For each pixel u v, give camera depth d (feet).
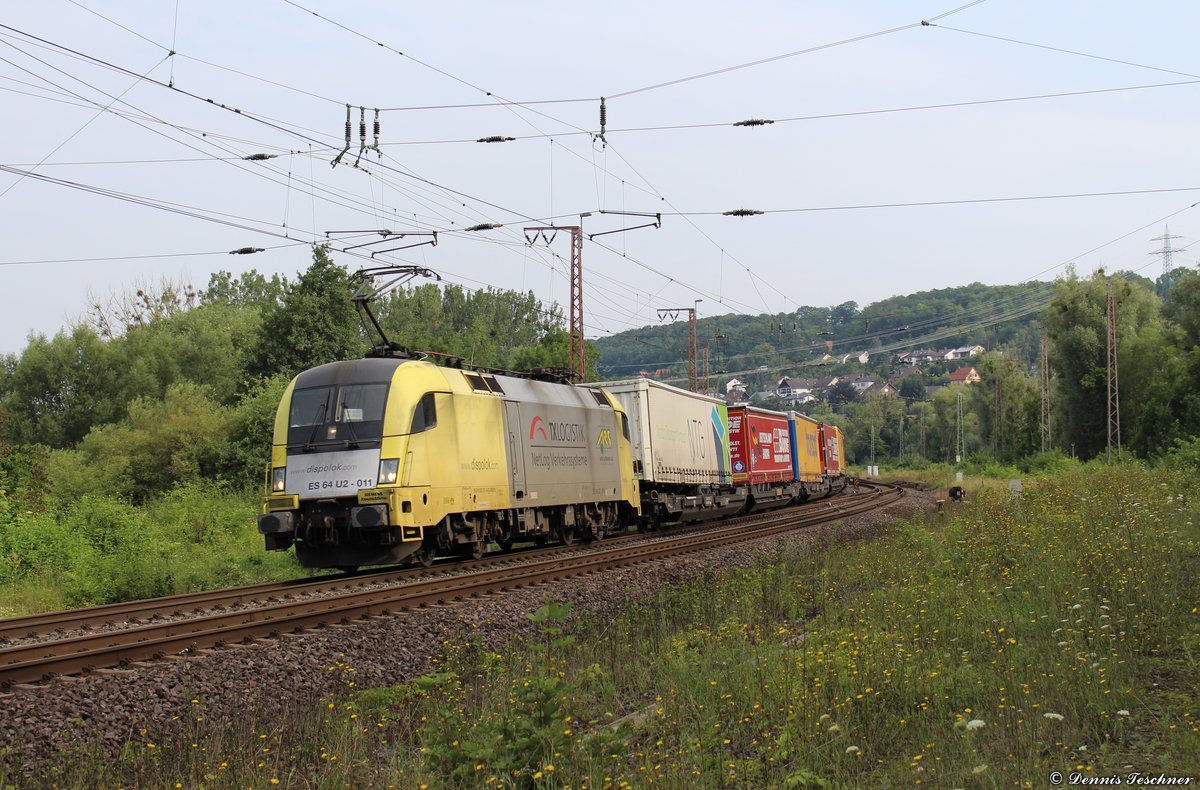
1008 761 21.68
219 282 297.12
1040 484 103.50
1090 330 207.41
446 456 62.39
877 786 21.47
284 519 58.39
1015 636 32.60
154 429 131.03
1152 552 41.65
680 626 43.39
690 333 181.88
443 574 59.67
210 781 23.04
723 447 121.29
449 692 30.48
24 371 171.32
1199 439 122.62
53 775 23.63
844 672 28.48
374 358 63.16
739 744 25.23
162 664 32.58
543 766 20.77
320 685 33.58
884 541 68.95
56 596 58.70
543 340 215.51
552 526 80.69
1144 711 24.86
